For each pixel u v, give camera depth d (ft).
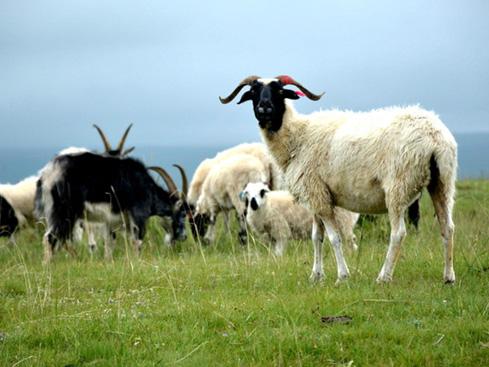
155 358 20.22
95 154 43.45
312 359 19.62
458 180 66.33
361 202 27.78
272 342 20.71
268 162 53.06
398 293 24.63
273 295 25.80
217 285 29.17
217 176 50.62
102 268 35.24
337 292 25.48
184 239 49.01
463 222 43.16
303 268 31.81
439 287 25.32
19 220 50.08
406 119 25.66
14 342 22.35
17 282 31.83
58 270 35.68
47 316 24.82
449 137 25.14
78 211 41.86
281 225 42.32
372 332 20.93
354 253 35.17
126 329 22.70
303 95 30.99
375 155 26.30
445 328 20.84
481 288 25.04
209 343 21.25
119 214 43.55
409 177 25.23
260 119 29.71
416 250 33.65
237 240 50.44
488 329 20.44
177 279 30.83
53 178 41.60
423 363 18.83
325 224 29.01
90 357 20.76
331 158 28.14
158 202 46.44
